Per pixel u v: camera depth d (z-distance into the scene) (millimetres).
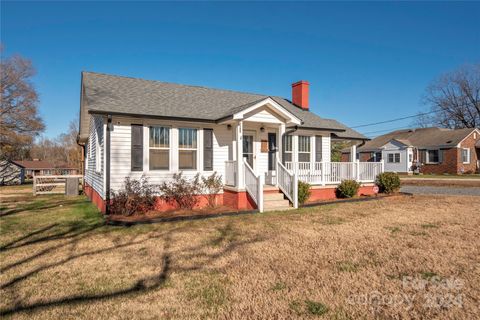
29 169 48188
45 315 3496
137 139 10320
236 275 4648
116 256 5598
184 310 3611
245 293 4035
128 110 9953
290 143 14242
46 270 4918
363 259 5328
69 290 4168
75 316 3482
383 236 6918
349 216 9438
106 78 13086
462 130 34062
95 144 13156
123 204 9523
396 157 35844
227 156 12172
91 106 9555
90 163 15641
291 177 11219
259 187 10148
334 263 5141
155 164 10664
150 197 10125
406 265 5016
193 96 13711
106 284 4359
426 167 34906
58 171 47156
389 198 13719
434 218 9047
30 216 9883
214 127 11859
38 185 18672
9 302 3822
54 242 6605
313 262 5203
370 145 39750
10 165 34875
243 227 7930
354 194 13562
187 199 10727
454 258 5328
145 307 3686
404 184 22359
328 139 15125
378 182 15211
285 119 11805
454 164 32250
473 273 4637
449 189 18875
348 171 14258
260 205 10156
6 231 7703
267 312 3547
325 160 14984
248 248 6031
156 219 8578
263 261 5266
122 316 3482
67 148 68688
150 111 10383
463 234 7062
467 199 13422
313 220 8828
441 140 34000
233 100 14570
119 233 7348
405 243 6320
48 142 81875
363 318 3410
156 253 5758
